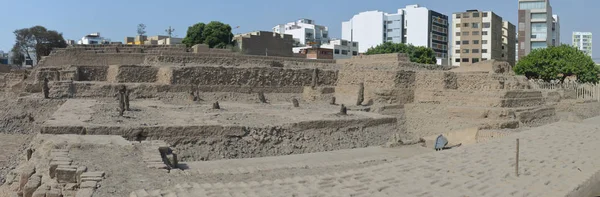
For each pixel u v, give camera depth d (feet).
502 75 172.86
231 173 64.69
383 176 57.67
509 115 141.08
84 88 157.89
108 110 121.39
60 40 348.79
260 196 48.06
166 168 62.28
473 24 424.05
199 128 97.91
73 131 88.69
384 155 95.71
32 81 172.45
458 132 125.59
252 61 201.46
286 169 70.38
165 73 169.58
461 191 50.98
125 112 118.93
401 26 483.10
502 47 463.83
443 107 157.79
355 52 453.58
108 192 49.16
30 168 67.21
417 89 175.32
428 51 359.46
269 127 106.73
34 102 146.82
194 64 186.39
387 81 174.70
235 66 188.44
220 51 226.58
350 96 185.06
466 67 209.05
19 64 345.92
